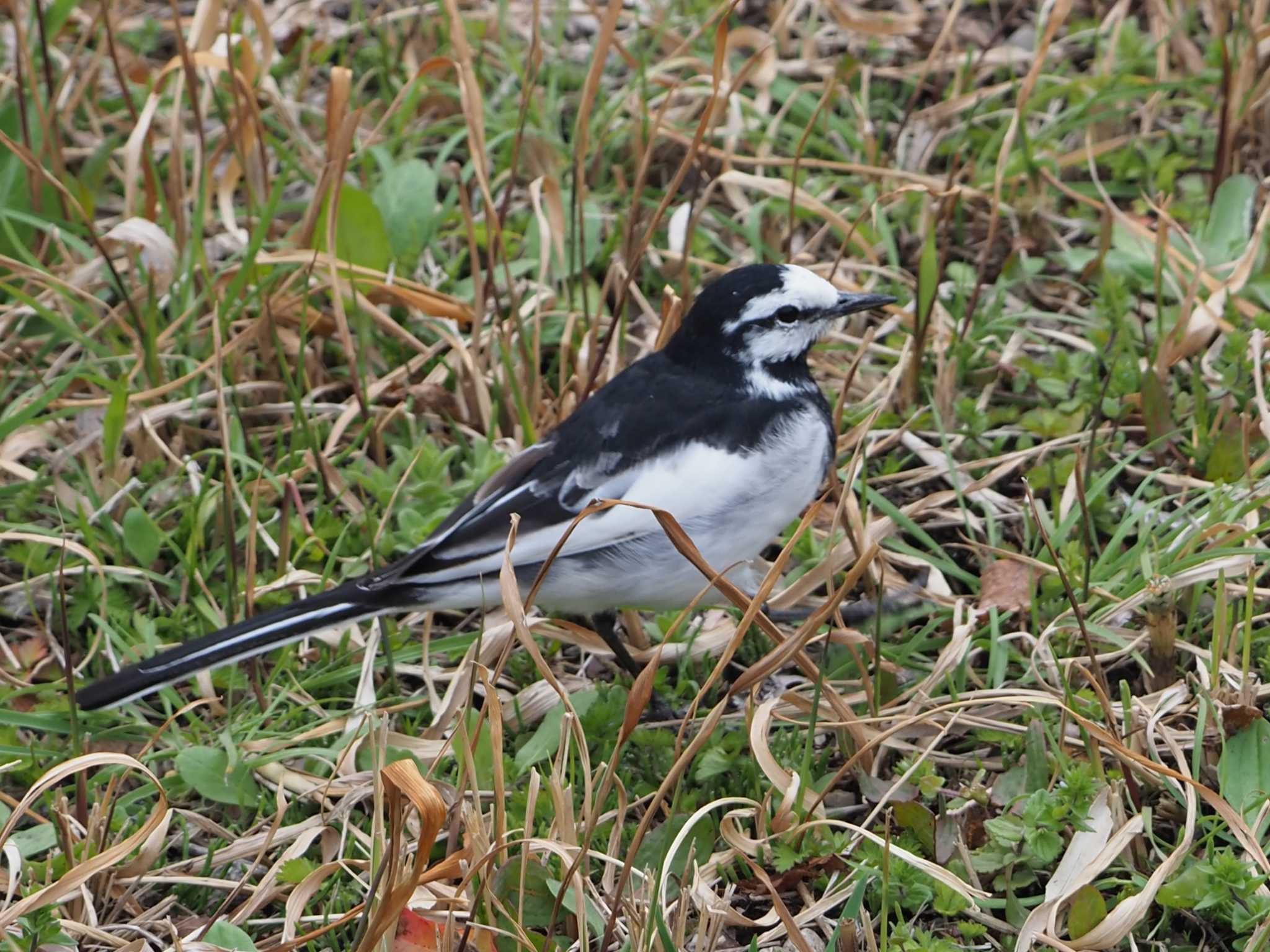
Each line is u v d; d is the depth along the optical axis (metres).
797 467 8.90
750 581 9.27
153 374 11.31
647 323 11.95
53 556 10.23
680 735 7.64
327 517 10.34
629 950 7.10
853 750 8.58
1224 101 12.27
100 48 13.80
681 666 9.38
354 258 11.95
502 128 13.45
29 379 11.60
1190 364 11.22
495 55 14.49
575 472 8.79
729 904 7.73
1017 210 12.51
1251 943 6.87
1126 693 8.16
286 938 7.48
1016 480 10.66
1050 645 9.03
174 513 10.57
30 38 13.44
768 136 13.07
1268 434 9.91
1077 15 14.77
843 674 9.21
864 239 12.66
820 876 7.78
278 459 10.72
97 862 7.32
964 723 8.63
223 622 9.68
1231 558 9.20
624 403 8.95
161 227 12.45
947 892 7.56
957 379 11.31
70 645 9.34
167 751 8.72
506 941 7.24
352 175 13.52
